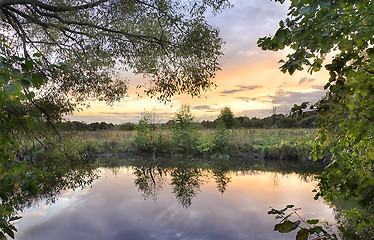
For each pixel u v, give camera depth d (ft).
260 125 74.79
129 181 23.57
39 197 17.85
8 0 13.00
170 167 30.94
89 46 18.67
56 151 18.51
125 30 18.21
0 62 3.16
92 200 17.48
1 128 5.16
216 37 17.21
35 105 16.62
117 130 56.70
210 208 15.87
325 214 13.96
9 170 5.39
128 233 12.28
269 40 4.05
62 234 12.08
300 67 4.12
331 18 3.58
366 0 3.38
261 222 13.47
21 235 11.84
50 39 20.01
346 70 4.40
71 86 19.54
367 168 5.85
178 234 12.10
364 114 5.01
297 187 20.92
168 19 17.11
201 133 43.65
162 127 44.68
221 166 31.40
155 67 18.79
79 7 14.87
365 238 5.10
